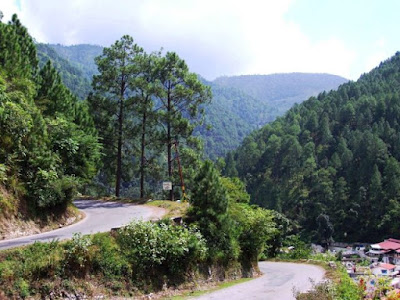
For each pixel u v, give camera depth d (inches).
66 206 794.8
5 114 671.1
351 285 660.1
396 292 605.0
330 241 3836.1
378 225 3737.7
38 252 481.4
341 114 5241.1
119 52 1546.5
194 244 676.1
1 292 420.2
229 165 5103.3
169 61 1509.6
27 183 695.1
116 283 537.0
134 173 1696.6
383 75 6791.3
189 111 1560.0
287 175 4707.2
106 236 581.3
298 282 826.2
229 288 718.5
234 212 936.9
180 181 1515.7
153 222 702.5
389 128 4505.4
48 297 455.5
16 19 1119.6
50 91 1048.8
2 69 816.3
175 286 633.0
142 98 1555.1
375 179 3907.5
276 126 5782.5
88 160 940.0
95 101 1555.1
